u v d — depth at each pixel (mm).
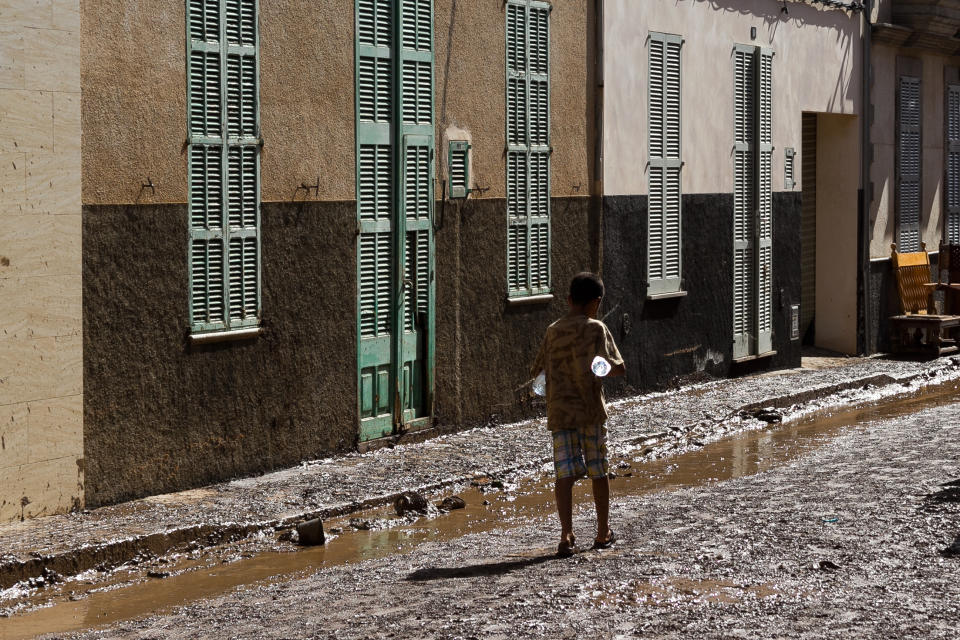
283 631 5945
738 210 16906
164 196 9453
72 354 8820
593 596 6285
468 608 6152
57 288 8688
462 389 12547
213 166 9844
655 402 14688
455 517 9523
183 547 8445
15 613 7070
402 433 11859
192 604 7090
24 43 8406
